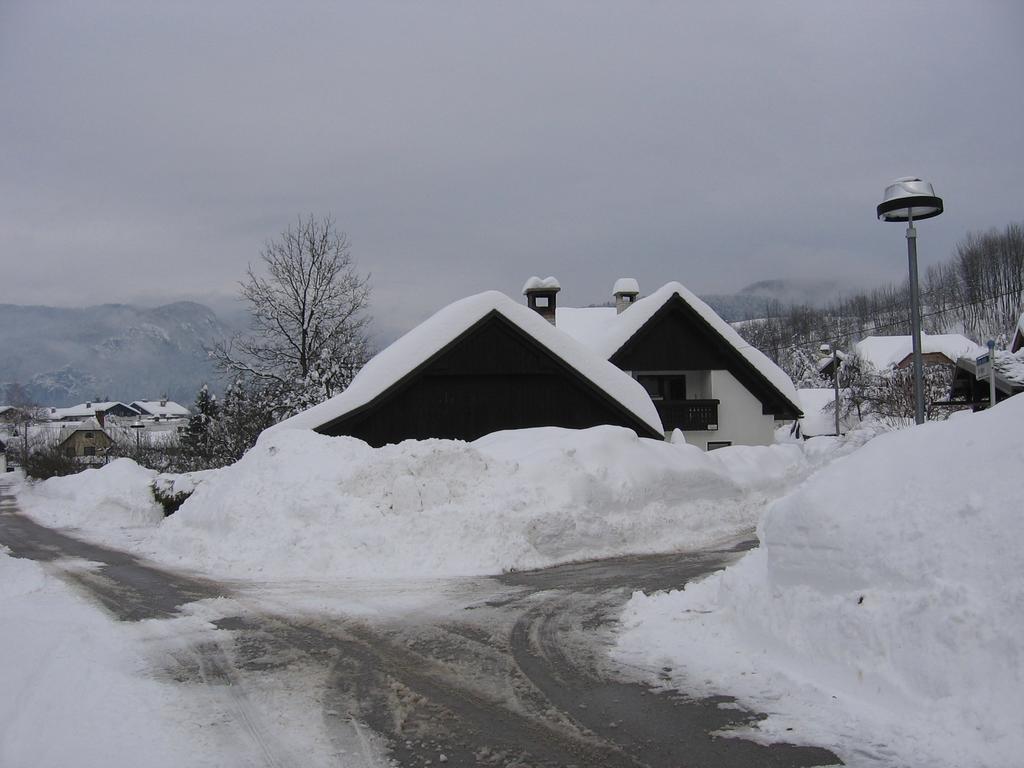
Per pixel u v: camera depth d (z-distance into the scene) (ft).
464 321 71.46
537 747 17.74
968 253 273.54
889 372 155.94
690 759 16.92
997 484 19.98
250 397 113.60
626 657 24.43
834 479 23.81
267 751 17.54
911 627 19.02
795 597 22.88
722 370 101.04
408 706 20.43
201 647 26.30
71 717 19.29
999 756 15.69
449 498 44.75
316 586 36.60
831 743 17.42
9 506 116.88
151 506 75.72
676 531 51.16
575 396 73.77
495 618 29.89
